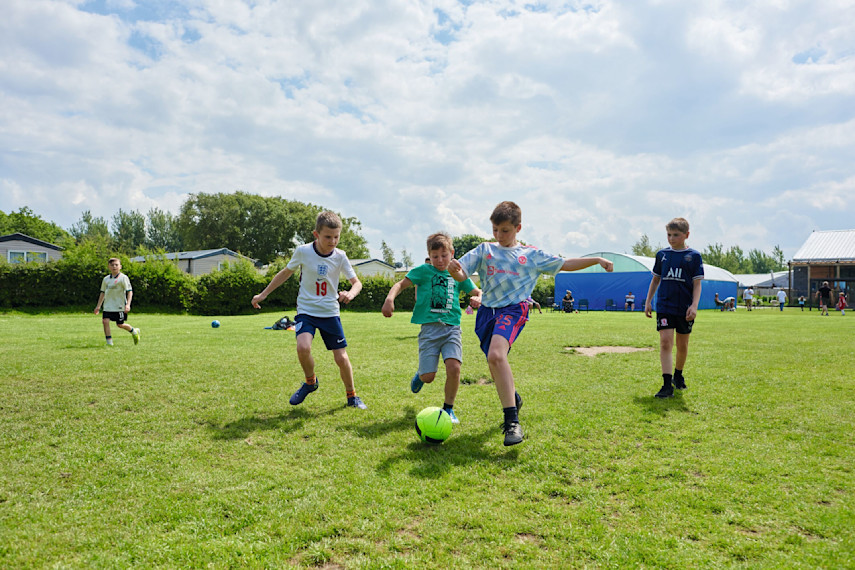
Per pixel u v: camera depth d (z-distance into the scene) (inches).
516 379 229.9
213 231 2481.5
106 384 212.4
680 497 104.0
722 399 188.5
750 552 82.7
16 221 2878.9
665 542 85.8
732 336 443.8
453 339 164.4
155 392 199.6
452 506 99.4
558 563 79.8
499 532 89.6
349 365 182.7
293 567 79.0
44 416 165.2
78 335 432.8
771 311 1190.3
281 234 2529.5
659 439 141.9
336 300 186.5
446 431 137.0
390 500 102.0
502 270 149.4
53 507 99.3
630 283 1230.3
